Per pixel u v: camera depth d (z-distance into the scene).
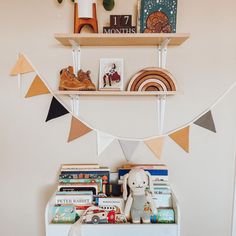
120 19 1.41
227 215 1.62
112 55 1.53
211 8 1.49
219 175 1.60
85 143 1.59
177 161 1.59
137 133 1.58
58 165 1.61
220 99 1.55
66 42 1.46
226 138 1.58
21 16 1.51
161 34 1.31
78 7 1.37
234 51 1.52
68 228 1.34
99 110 1.57
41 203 1.63
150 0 1.39
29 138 1.60
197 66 1.53
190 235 1.62
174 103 1.56
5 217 1.63
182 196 1.62
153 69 1.45
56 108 1.55
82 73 1.44
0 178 1.62
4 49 1.54
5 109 1.58
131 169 1.45
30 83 1.56
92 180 1.49
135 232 1.33
